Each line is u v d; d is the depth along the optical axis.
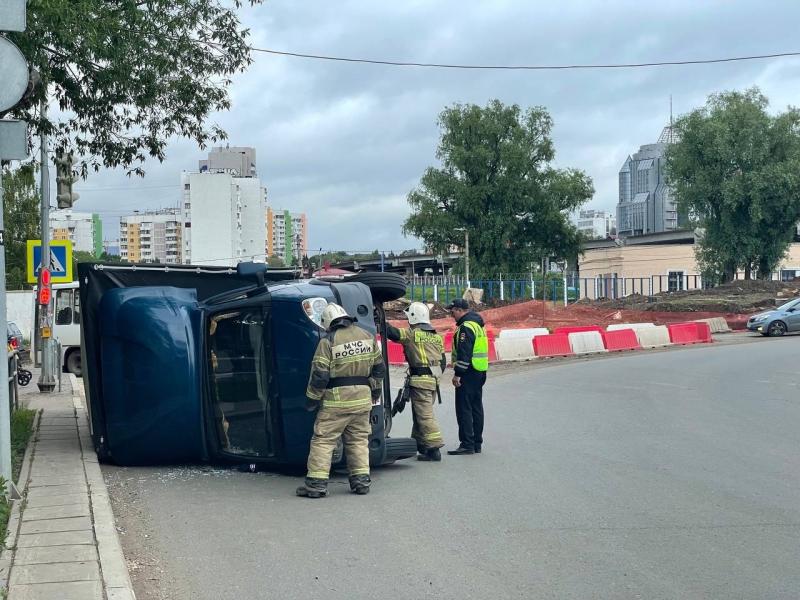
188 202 100.19
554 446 10.88
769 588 5.40
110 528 6.45
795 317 37.41
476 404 10.40
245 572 5.82
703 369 22.20
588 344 29.00
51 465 9.00
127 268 10.09
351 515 7.39
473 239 66.69
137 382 9.29
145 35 12.43
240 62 13.80
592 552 6.21
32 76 7.43
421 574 5.74
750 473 9.11
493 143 67.50
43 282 18.38
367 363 8.27
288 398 8.70
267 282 11.39
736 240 59.06
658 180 190.75
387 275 9.68
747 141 57.78
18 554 5.76
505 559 6.06
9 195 39.62
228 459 9.34
